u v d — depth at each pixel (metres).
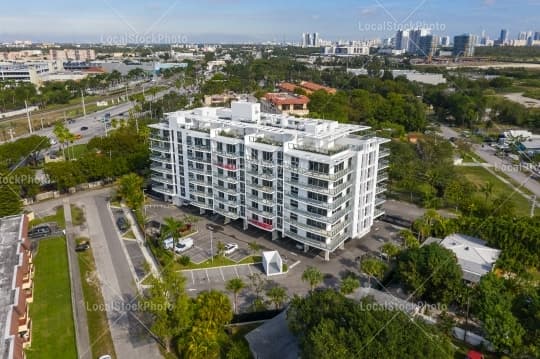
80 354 59.88
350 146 88.88
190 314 59.84
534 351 54.94
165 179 112.94
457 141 176.88
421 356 47.44
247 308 70.19
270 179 89.56
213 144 98.81
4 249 78.19
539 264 79.12
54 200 117.19
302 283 77.81
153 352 60.47
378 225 103.56
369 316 51.41
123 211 110.19
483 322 60.50
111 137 143.88
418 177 127.94
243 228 100.19
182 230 97.25
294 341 57.53
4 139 179.38
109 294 74.19
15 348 52.84
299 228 87.12
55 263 84.12
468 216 97.31
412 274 70.94
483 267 74.81
